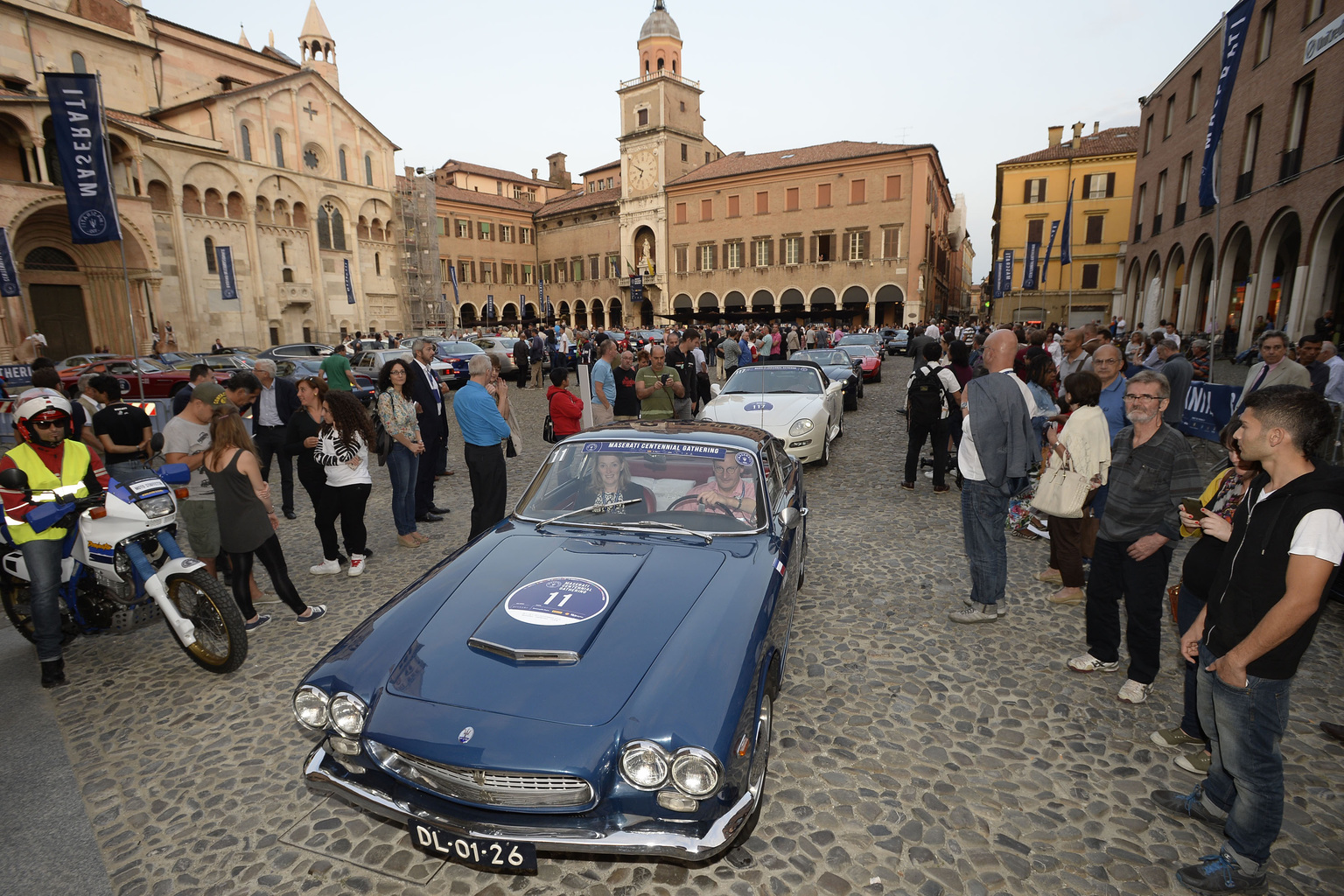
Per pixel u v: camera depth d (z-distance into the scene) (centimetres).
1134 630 364
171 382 1731
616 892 253
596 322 6456
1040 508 475
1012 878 255
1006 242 4856
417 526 732
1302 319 1519
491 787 228
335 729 250
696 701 231
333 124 4059
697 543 340
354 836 285
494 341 2608
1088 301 4712
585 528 358
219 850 276
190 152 3303
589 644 260
